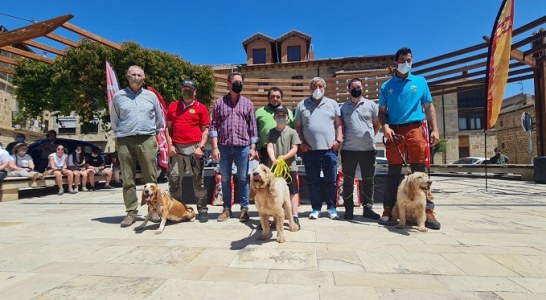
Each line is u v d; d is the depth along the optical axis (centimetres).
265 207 358
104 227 443
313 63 2302
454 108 3080
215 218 512
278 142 464
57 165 902
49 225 457
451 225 438
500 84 714
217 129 489
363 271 263
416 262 285
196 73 1413
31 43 891
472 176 1473
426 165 491
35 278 253
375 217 498
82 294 222
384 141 470
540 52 1038
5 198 744
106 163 1259
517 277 249
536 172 1068
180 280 246
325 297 215
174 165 510
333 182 498
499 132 2559
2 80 2050
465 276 251
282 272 262
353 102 499
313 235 387
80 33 889
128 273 262
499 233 390
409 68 446
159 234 400
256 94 1177
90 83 1189
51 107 1320
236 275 256
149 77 1249
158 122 498
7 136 2105
